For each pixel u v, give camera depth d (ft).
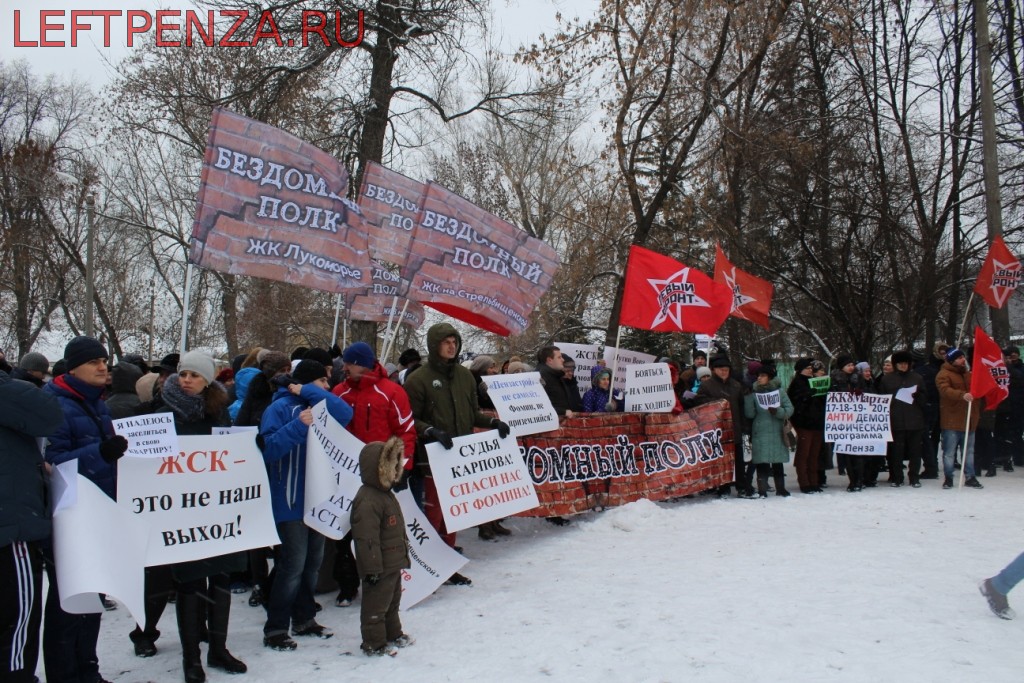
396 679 14.37
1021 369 41.81
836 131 62.44
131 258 99.86
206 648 16.88
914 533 25.32
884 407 34.24
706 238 57.88
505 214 92.02
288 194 21.62
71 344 14.23
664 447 30.63
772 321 79.41
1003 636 15.33
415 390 22.21
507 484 22.65
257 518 15.52
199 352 15.81
